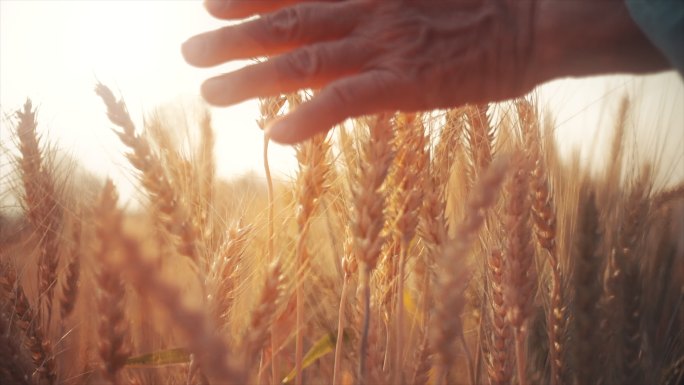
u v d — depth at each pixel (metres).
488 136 0.53
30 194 0.53
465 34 0.45
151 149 0.44
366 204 0.43
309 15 0.45
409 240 0.46
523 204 0.47
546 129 0.52
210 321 0.42
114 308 0.40
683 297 0.53
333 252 0.55
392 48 0.45
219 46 0.45
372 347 0.46
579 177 0.53
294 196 0.49
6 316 0.49
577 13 0.45
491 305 0.50
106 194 0.35
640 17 0.42
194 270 0.44
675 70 0.44
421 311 0.52
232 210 0.52
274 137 0.43
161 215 0.43
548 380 0.54
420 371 0.47
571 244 0.53
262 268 0.50
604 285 0.51
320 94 0.43
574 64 0.46
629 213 0.52
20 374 0.46
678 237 0.53
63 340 0.53
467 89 0.46
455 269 0.38
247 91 0.44
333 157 0.50
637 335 0.51
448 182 0.54
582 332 0.50
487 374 0.52
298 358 0.47
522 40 0.46
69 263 0.53
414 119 0.48
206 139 0.52
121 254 0.35
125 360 0.41
